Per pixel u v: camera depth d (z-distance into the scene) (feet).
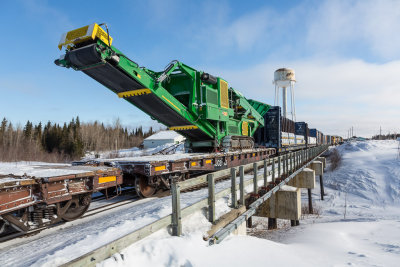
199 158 32.91
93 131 240.73
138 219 14.47
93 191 20.20
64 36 26.30
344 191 84.28
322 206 68.54
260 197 24.48
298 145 85.30
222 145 42.80
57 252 10.19
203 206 15.76
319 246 21.43
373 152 136.05
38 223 16.40
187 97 39.19
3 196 13.87
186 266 10.95
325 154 155.22
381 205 71.36
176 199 13.20
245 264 12.65
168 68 33.53
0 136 203.92
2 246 14.80
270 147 64.49
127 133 320.50
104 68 27.55
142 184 27.53
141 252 10.77
